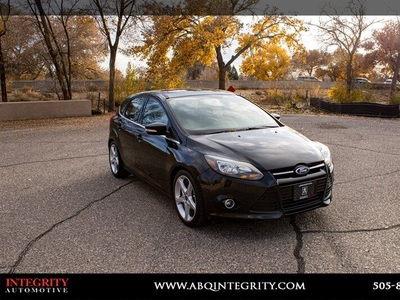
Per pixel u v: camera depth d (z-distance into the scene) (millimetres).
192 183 3850
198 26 20297
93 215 4410
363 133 10117
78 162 7246
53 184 5746
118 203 4812
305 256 3354
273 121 4969
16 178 6164
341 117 14188
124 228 4020
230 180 3570
